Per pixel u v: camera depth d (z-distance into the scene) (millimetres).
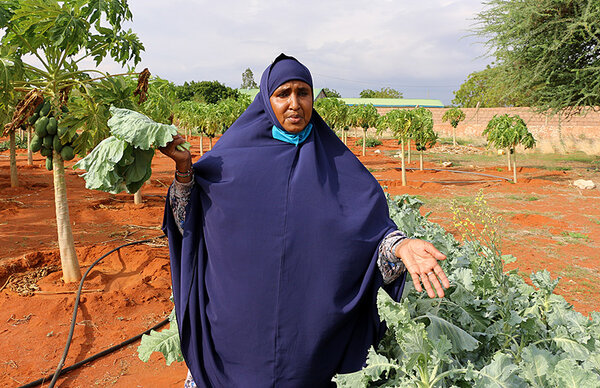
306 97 1912
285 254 1812
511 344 2596
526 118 36719
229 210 1854
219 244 1880
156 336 2650
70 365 4547
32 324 5316
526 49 17656
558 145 33125
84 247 7609
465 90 66000
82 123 5312
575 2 16188
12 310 5598
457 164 23938
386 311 1868
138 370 4523
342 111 29609
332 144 2084
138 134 1667
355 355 1979
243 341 1850
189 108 25828
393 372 2193
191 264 1988
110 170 1680
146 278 6668
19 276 6488
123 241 8383
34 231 9188
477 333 2488
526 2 17031
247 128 2018
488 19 18453
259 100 2053
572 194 14586
